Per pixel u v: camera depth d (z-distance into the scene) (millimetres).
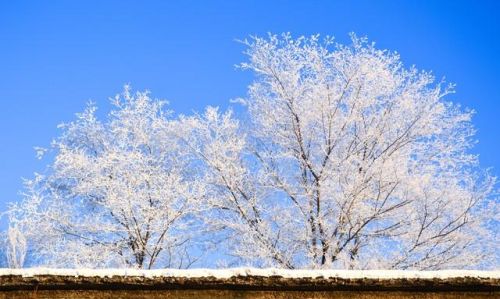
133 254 11914
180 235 12109
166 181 12164
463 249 11625
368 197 11531
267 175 12500
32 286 5348
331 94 12688
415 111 12648
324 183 11539
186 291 5453
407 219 11594
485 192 11758
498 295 5512
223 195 12422
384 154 12523
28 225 11820
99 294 5422
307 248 11594
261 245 11375
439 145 12586
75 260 11297
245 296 5453
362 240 11609
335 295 5488
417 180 11398
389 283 5441
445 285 5465
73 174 12477
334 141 12703
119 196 11906
